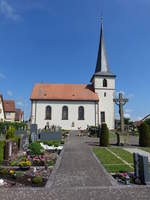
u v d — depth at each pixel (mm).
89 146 19016
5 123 33656
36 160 10430
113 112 44844
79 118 43938
